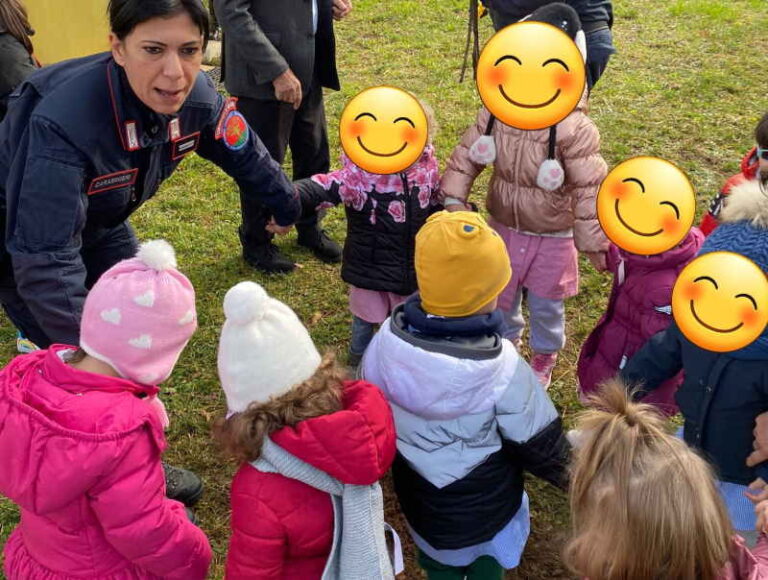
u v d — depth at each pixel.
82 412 1.82
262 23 3.81
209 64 7.30
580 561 1.56
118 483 1.83
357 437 1.83
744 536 2.32
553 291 3.25
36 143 2.27
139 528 1.86
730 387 2.26
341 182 3.13
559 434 2.22
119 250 3.05
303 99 4.21
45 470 1.78
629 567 1.48
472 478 2.19
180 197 5.27
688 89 6.48
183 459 3.33
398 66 7.26
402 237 3.13
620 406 1.63
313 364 1.91
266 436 1.84
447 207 3.17
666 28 7.91
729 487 2.39
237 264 4.56
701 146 5.60
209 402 3.62
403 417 2.21
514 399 2.16
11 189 2.34
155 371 1.93
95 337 1.88
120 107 2.35
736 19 8.09
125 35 2.21
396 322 2.21
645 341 2.76
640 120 6.00
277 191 3.04
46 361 1.93
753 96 6.34
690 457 1.50
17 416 1.81
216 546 2.96
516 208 3.11
